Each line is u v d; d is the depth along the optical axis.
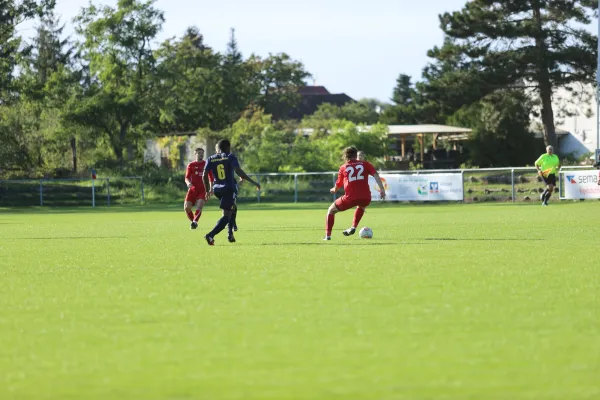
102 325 16.41
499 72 146.50
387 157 147.50
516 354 13.34
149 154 179.88
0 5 147.62
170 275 24.62
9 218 77.06
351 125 140.25
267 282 22.39
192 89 157.62
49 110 150.38
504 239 37.12
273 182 112.88
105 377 12.31
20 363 13.29
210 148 171.50
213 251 33.28
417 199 94.06
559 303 18.20
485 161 163.88
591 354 13.27
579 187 88.62
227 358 13.38
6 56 151.50
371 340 14.53
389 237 39.84
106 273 25.56
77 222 66.00
